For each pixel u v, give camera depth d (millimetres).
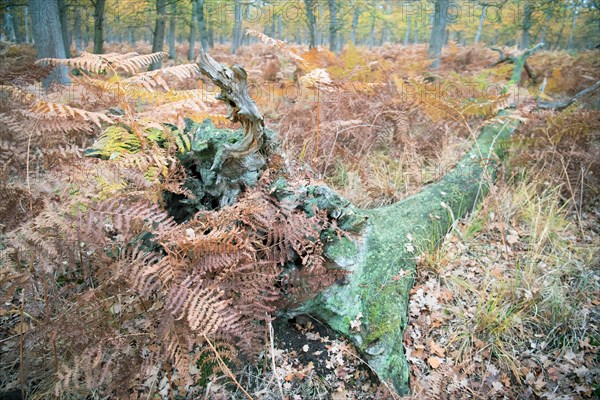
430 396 2059
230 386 2053
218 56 12445
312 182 2373
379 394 2057
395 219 2959
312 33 9484
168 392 1965
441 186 3508
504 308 2590
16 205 1931
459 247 3098
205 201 2643
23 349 1965
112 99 3355
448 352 2361
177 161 2375
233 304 1938
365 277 2428
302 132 3963
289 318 2350
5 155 2186
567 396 2160
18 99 2770
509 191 3738
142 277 1705
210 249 1847
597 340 2455
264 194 2178
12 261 1876
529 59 10141
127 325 1996
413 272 2666
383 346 2166
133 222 1877
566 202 3512
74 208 2020
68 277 2336
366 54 9617
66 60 2240
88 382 1688
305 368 2168
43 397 1868
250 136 2264
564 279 2900
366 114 4441
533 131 4441
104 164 2039
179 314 1806
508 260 3021
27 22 19312
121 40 24953
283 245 2209
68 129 2178
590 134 4020
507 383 2230
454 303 2633
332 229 2301
